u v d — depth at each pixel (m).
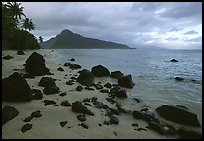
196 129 12.02
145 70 37.47
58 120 11.29
